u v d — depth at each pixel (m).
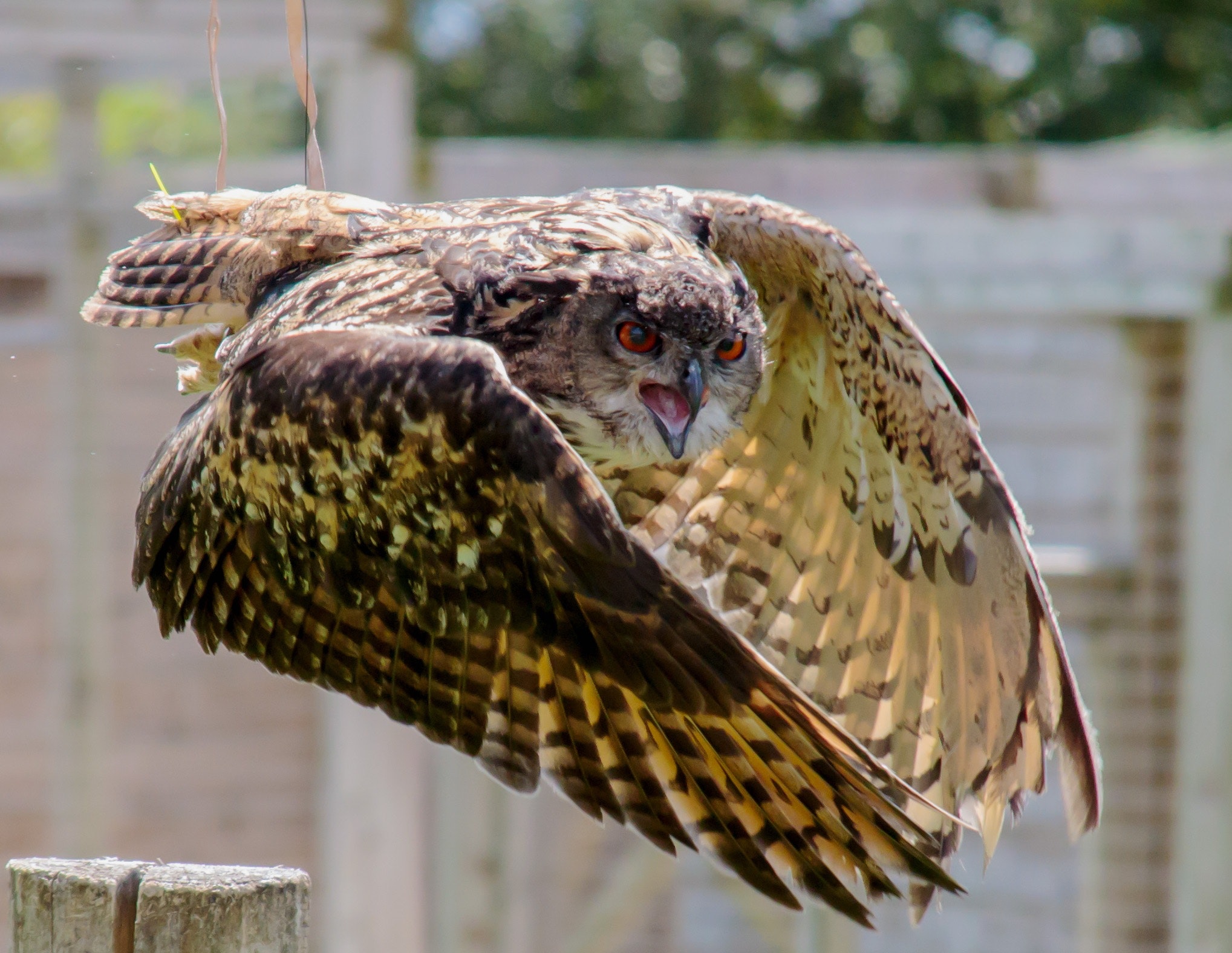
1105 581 12.99
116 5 11.62
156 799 13.23
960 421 5.94
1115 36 33.12
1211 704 12.66
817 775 4.61
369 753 12.66
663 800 4.90
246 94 27.95
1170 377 12.95
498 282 5.89
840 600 6.30
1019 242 12.39
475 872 13.22
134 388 13.03
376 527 5.04
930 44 32.94
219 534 5.45
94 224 12.70
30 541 13.03
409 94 12.07
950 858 5.89
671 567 6.55
